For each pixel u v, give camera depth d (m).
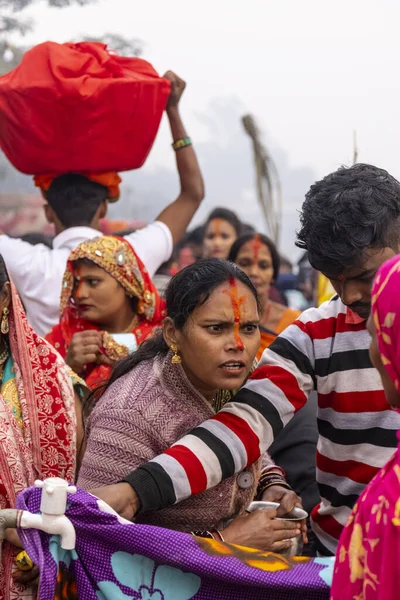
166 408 2.23
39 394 2.38
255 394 2.34
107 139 3.67
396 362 1.70
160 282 4.98
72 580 2.07
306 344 2.40
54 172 3.85
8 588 2.25
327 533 2.50
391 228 2.10
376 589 1.69
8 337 2.41
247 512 2.40
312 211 2.15
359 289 2.16
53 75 3.48
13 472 2.28
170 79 3.96
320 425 2.45
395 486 1.70
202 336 2.16
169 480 2.09
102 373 3.29
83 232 3.87
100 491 2.04
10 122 3.62
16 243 3.92
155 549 1.96
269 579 1.97
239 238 4.49
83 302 3.45
